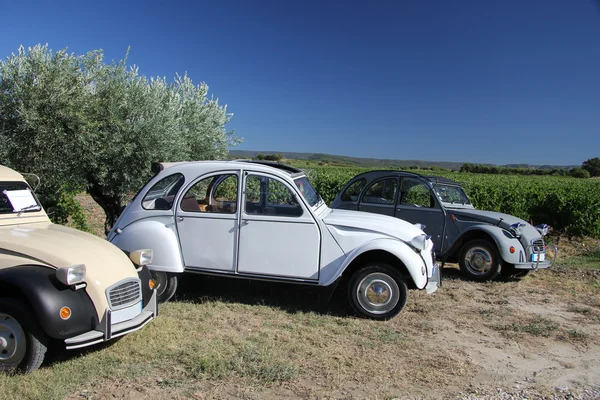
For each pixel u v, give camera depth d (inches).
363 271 218.1
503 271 332.2
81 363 161.5
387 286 217.2
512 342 202.4
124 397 140.8
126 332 161.5
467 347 194.2
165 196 232.4
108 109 302.8
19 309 147.1
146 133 311.9
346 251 215.0
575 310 253.8
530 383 162.4
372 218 231.0
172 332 192.9
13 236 167.8
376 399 145.3
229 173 224.8
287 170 237.6
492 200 576.7
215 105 435.5
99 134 300.0
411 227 235.3
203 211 227.5
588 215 516.1
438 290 285.1
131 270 172.7
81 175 303.3
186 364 164.9
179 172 231.3
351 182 359.6
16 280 146.2
